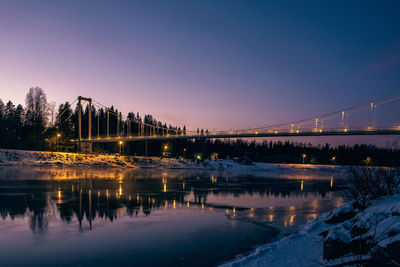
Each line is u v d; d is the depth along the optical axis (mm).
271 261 5684
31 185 22469
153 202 16250
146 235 9461
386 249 4047
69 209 13484
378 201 7352
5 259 7145
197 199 18000
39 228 10047
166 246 8328
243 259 6066
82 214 12461
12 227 10117
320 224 8438
